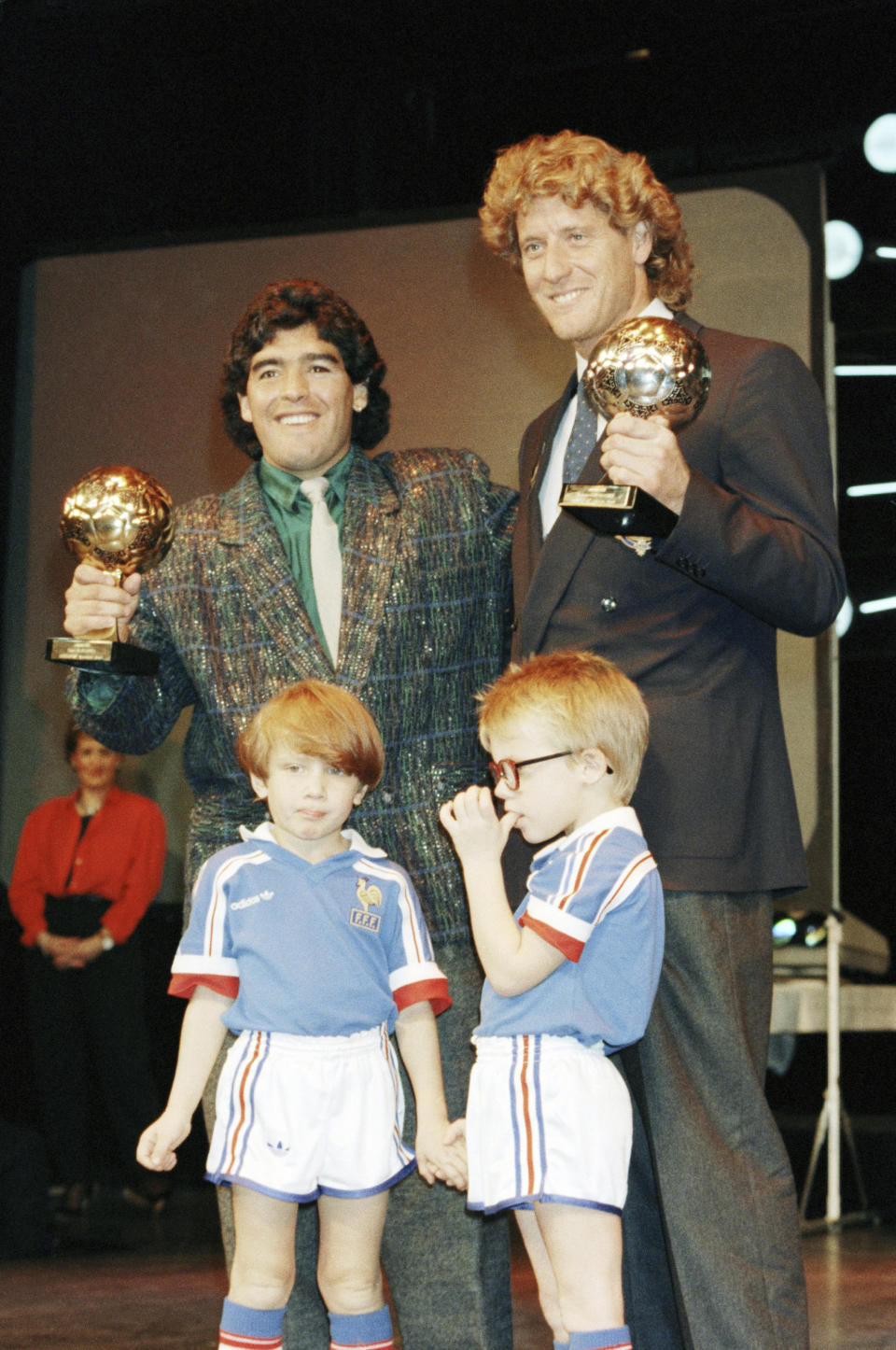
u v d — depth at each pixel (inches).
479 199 277.3
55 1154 217.2
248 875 89.3
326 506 101.7
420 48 266.1
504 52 269.3
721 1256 80.3
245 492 103.0
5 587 247.4
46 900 224.4
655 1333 88.5
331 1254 86.7
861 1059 286.8
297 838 90.0
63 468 247.1
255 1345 85.0
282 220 271.9
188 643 99.3
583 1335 77.8
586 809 84.7
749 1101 82.9
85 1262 175.6
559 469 97.6
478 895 83.5
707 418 89.4
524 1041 80.9
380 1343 86.2
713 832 85.2
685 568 82.3
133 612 96.1
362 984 87.0
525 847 92.9
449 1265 91.8
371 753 89.9
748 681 88.6
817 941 203.8
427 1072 88.6
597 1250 78.6
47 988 220.1
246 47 256.8
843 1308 139.2
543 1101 79.4
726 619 88.7
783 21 264.2
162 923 244.7
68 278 248.4
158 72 252.7
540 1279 85.8
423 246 237.5
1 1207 182.2
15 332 249.8
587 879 81.4
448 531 100.1
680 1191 81.4
